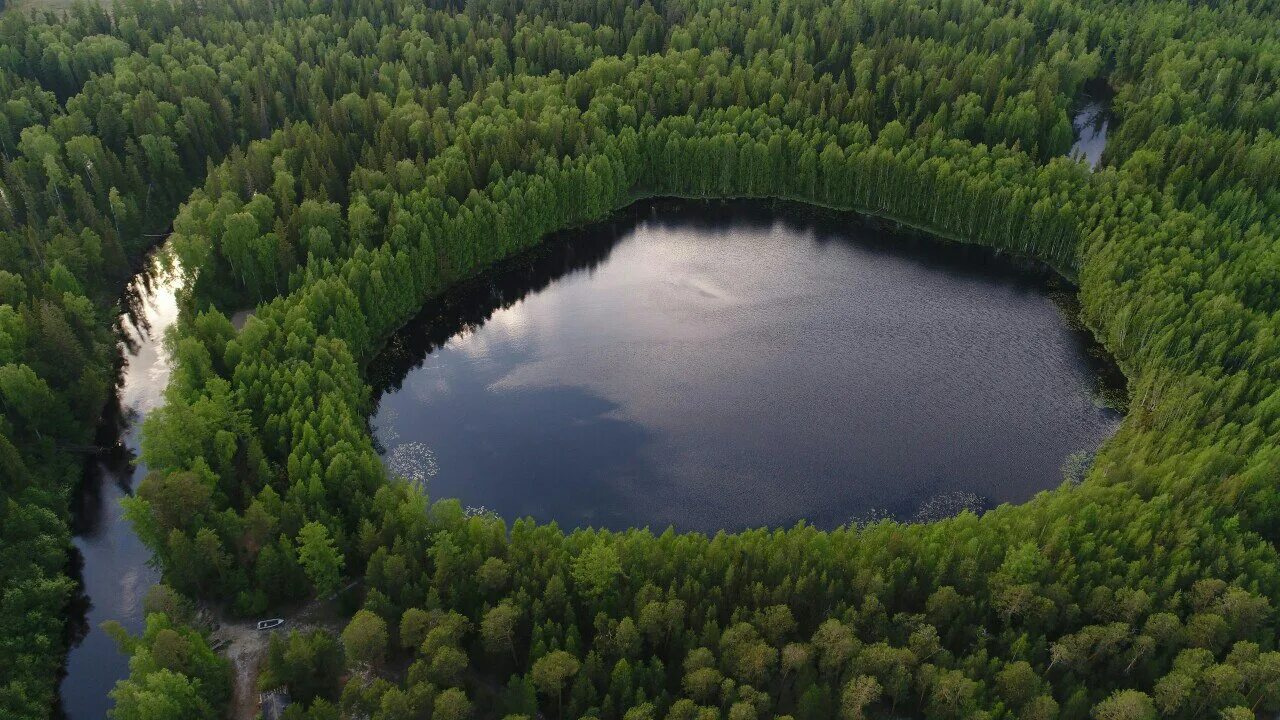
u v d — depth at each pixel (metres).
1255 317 146.25
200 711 92.31
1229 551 105.50
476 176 193.62
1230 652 97.12
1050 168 194.38
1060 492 115.56
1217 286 155.38
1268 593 102.75
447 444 144.50
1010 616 101.25
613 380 159.62
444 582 103.81
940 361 165.12
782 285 191.00
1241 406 129.50
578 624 102.50
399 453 142.25
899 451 143.12
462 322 177.12
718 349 168.62
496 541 108.00
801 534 108.12
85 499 133.38
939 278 193.38
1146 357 155.62
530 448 143.62
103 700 104.81
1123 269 166.62
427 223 177.00
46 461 134.38
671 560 105.19
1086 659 96.44
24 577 113.00
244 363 134.50
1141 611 99.19
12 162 187.62
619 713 93.94
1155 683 95.25
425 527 111.56
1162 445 127.00
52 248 165.62
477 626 101.75
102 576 120.62
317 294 150.62
